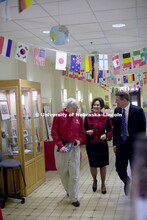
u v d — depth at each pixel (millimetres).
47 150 6211
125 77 10625
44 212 3469
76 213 3355
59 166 3732
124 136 3518
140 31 5918
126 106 3539
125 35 6273
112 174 5375
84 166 6457
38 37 6020
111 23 5199
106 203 3645
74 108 3646
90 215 3258
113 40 6781
